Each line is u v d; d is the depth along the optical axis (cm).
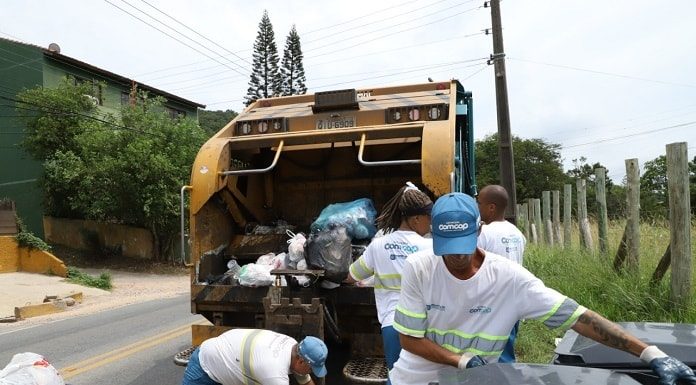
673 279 564
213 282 534
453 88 606
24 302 1248
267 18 4569
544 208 1227
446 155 475
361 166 643
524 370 188
